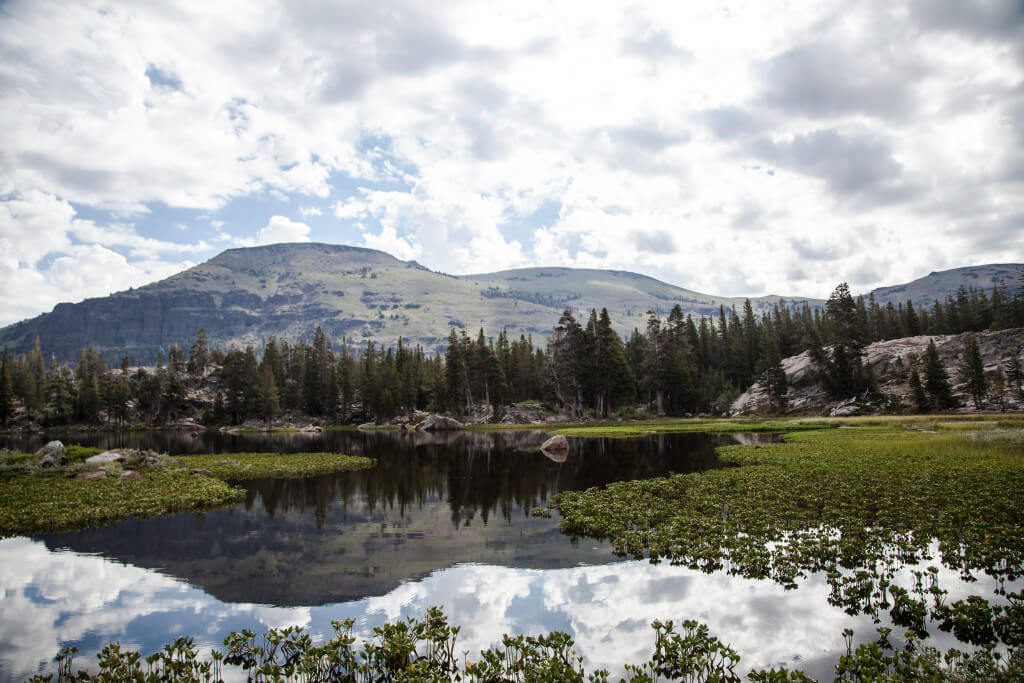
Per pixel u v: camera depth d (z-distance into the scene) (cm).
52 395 13738
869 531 1958
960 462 3145
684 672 1085
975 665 1037
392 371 12962
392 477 3891
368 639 1294
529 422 11319
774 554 1788
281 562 1895
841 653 1166
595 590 1562
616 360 10350
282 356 16100
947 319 13212
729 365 12438
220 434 10462
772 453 4238
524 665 1101
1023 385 8075
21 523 2462
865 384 8738
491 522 2441
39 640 1321
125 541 2192
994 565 1639
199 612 1481
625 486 3039
